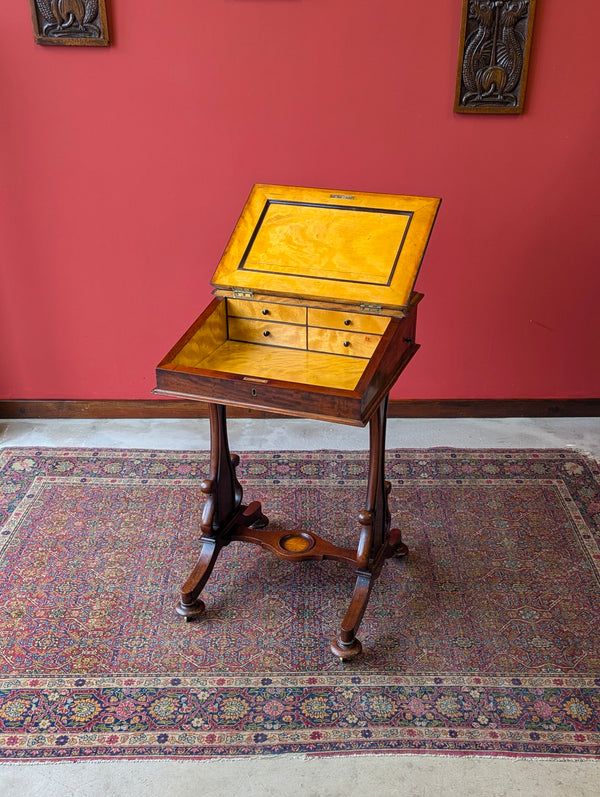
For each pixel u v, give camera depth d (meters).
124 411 4.30
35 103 3.68
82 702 2.61
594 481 3.74
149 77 3.64
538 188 3.82
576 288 4.02
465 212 3.88
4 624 2.92
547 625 2.93
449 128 3.72
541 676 2.71
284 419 4.29
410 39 3.56
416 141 3.75
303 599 3.06
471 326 4.11
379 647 2.84
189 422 4.28
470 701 2.62
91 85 3.65
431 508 3.55
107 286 4.05
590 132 3.71
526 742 2.48
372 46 3.58
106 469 3.84
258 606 3.03
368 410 2.50
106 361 4.22
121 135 3.75
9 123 3.71
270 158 3.80
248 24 3.54
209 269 4.01
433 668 2.75
